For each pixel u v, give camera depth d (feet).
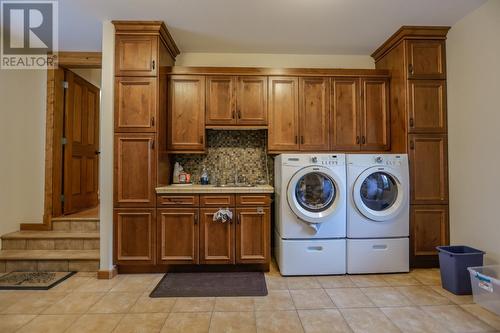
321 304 7.06
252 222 9.17
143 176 9.00
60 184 11.52
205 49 11.08
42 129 11.12
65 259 9.16
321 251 8.94
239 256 9.11
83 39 10.28
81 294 7.59
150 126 9.03
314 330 5.96
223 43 10.56
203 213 9.10
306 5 8.11
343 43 10.59
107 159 8.87
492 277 7.06
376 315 6.54
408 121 9.44
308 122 10.44
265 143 11.45
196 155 11.34
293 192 8.87
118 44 9.03
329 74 10.47
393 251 9.05
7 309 6.81
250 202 9.16
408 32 9.42
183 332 5.89
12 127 10.46
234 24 9.16
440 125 9.48
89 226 10.79
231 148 11.41
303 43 10.59
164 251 9.02
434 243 9.39
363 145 10.47
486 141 7.99
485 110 8.02
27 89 11.01
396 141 10.09
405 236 9.12
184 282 8.41
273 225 11.00
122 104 9.00
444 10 8.36
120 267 9.05
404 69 9.53
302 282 8.44
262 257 9.15
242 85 10.37
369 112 10.52
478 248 8.25
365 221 9.00
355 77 10.52
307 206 9.07
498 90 7.63
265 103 10.39
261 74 10.39
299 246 8.89
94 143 14.10
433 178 9.43
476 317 6.44
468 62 8.59
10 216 10.46
